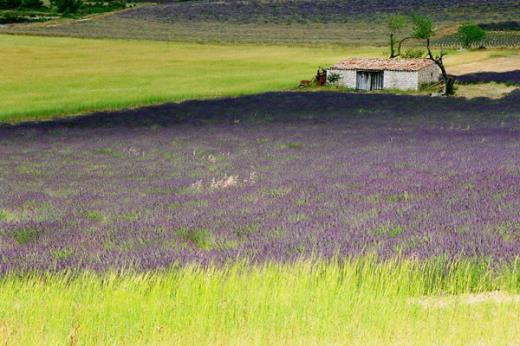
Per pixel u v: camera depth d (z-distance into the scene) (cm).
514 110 8056
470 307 1102
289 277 1277
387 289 1230
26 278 1429
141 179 4091
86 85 11369
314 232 1878
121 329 1023
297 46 18838
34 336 975
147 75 12888
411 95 10150
